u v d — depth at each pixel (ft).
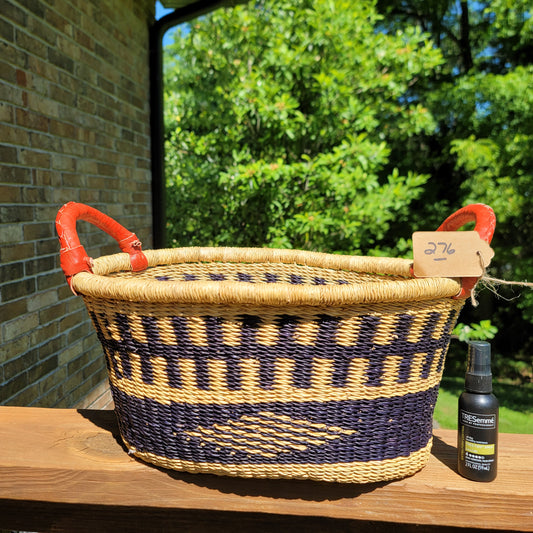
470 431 2.34
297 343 2.12
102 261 3.01
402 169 18.48
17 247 5.22
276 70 12.93
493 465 2.32
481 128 16.69
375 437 2.24
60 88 6.15
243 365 2.16
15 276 5.18
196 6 8.98
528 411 12.18
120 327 2.32
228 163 13.71
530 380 14.94
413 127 15.92
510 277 16.10
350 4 13.14
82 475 2.43
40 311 5.69
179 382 2.24
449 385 13.60
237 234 13.97
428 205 18.06
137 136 8.87
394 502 2.32
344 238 13.84
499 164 15.80
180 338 2.19
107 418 3.03
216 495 2.38
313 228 12.26
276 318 2.10
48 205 5.88
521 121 15.74
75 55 6.53
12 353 5.11
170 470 2.43
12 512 2.60
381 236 15.70
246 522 2.49
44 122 5.78
